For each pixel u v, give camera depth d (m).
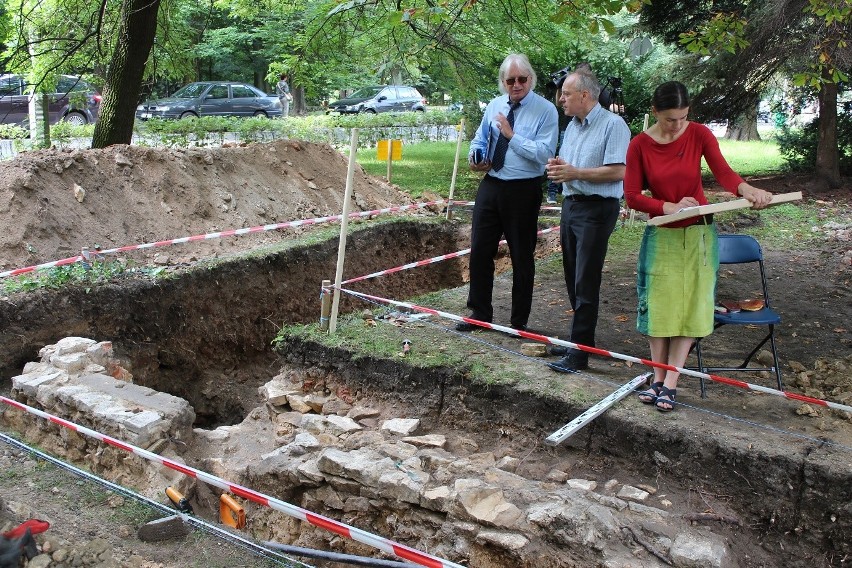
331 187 11.57
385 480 4.23
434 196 12.91
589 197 5.00
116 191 8.87
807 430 4.27
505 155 5.55
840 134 15.36
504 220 5.73
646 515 3.93
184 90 23.84
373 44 11.51
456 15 7.02
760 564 3.84
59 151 8.95
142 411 4.87
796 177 15.09
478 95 14.09
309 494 4.60
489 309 6.12
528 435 4.83
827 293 7.30
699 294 4.34
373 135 20.81
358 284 9.68
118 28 11.16
